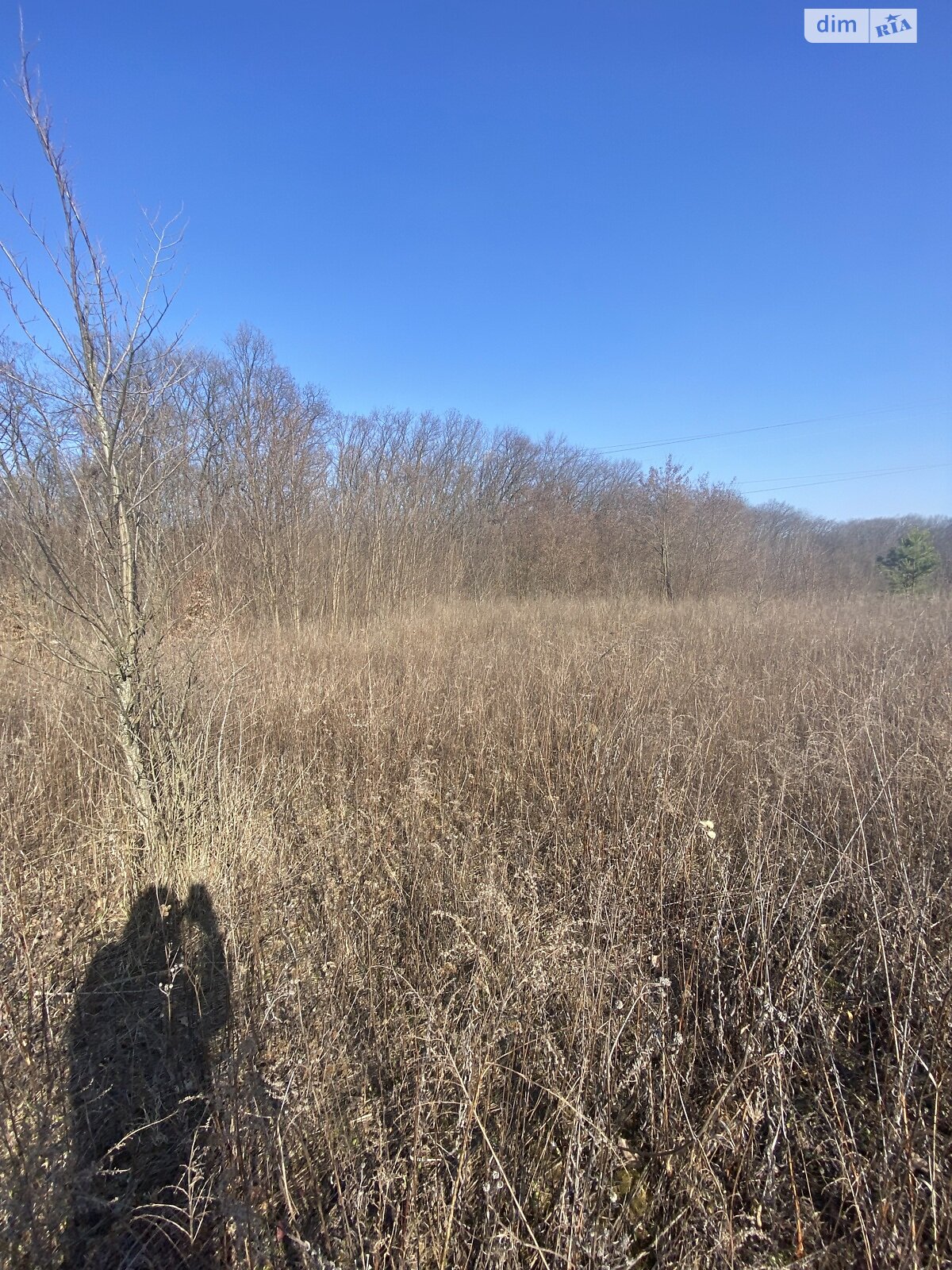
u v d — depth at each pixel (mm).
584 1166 1733
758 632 9172
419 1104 1720
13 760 4059
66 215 2898
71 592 3154
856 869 2906
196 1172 1759
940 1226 1609
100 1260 1615
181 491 5000
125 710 3268
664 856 3137
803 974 2227
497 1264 1461
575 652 6801
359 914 2791
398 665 7238
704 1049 2211
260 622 10156
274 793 3982
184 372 3389
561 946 2238
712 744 4418
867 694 4965
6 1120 1836
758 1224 1658
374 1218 1697
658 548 20484
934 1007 2189
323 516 13211
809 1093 2076
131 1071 2178
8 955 2484
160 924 2885
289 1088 1794
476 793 4117
